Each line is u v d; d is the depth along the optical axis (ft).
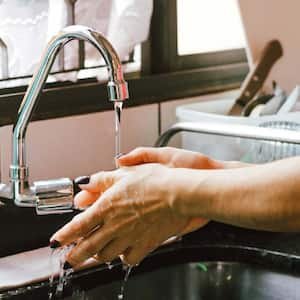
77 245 2.78
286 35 5.10
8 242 3.59
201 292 3.83
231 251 3.84
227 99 5.03
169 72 4.86
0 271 3.40
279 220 2.40
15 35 3.99
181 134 4.60
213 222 3.97
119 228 2.69
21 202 3.23
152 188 2.59
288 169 2.40
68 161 4.17
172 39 4.89
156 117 4.64
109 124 4.35
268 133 3.77
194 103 4.83
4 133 3.85
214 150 4.35
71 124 4.15
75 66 4.26
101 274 3.53
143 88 4.58
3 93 3.95
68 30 3.05
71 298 3.42
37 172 4.03
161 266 3.75
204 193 2.50
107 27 4.37
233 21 5.41
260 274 3.77
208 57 5.16
